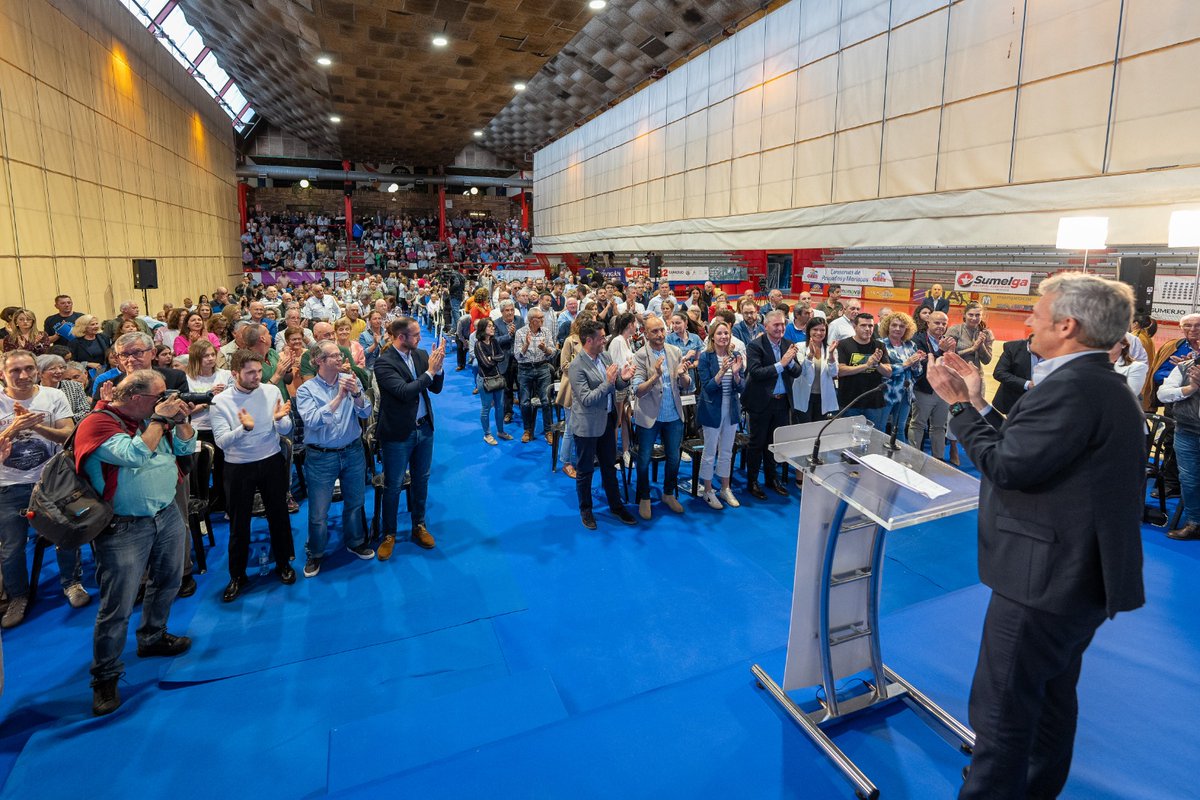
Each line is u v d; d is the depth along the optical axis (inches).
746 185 566.3
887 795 83.3
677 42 645.3
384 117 813.9
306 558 165.6
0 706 112.3
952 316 408.2
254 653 126.4
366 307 482.6
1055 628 64.2
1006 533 66.4
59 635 133.6
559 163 1029.8
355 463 159.8
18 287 312.5
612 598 146.4
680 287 607.8
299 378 194.1
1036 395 63.6
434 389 169.9
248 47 620.7
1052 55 319.9
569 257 1029.2
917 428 228.1
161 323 319.0
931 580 151.9
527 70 587.2
